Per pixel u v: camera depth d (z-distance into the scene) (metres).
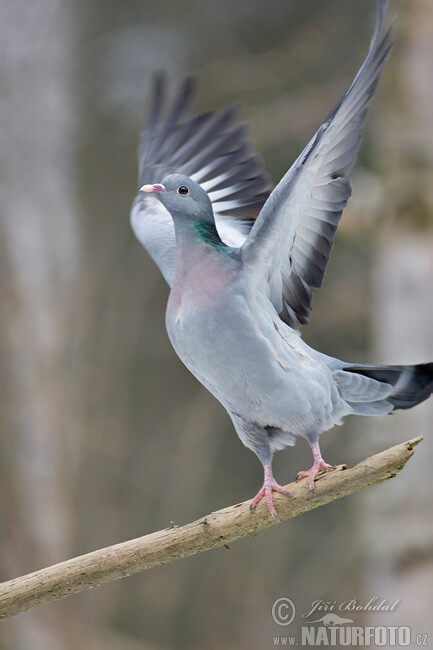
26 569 13.49
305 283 6.92
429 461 10.34
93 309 15.50
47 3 14.41
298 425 6.73
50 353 14.13
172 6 18.47
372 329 12.21
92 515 15.09
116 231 17.45
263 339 6.51
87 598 13.67
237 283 6.54
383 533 10.49
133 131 17.83
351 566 12.80
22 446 13.77
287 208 6.33
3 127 14.27
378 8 6.09
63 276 14.51
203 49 18.50
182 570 15.58
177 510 16.11
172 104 9.09
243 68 13.45
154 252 8.11
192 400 17.80
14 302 14.02
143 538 6.16
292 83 15.35
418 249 10.86
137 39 18.81
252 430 7.00
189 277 6.68
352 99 6.28
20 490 13.64
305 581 14.44
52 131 14.49
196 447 16.03
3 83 14.24
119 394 16.31
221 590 15.33
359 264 13.92
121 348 16.48
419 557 10.26
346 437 12.54
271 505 6.34
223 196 8.64
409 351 10.84
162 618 15.35
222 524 6.25
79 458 14.63
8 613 6.09
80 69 17.30
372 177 11.41
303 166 6.15
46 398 13.92
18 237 14.20
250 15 18.09
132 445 17.36
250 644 14.66
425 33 10.94
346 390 6.91
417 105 10.94
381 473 6.17
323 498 6.32
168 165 8.96
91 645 13.20
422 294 10.83
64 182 14.66
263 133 12.41
